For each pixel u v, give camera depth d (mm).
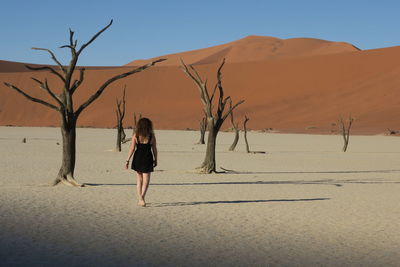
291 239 8836
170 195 14094
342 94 126062
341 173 22484
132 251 7715
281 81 140000
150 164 11859
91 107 142500
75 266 6859
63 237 8578
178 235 8922
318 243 8586
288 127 108250
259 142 55906
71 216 10531
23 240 8312
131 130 99000
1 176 18375
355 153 38438
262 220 10578
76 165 23734
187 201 13016
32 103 146375
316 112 118875
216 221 10336
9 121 141625
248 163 27281
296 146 48000
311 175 21250
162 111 135375
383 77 128250
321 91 130375
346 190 16188
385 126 98000
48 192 14234
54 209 11367
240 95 138250
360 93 123750
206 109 21328
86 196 13555
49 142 45688
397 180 19828
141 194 11992
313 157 33125
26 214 10672
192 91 143500
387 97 117938
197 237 8805
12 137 56438
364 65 136250
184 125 121938
